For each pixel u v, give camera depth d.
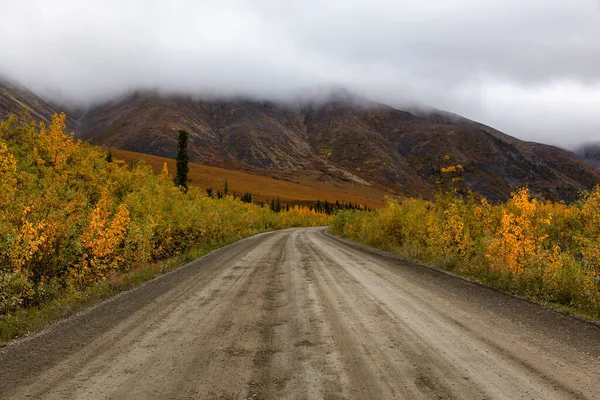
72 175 12.48
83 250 8.96
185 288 8.07
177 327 5.11
